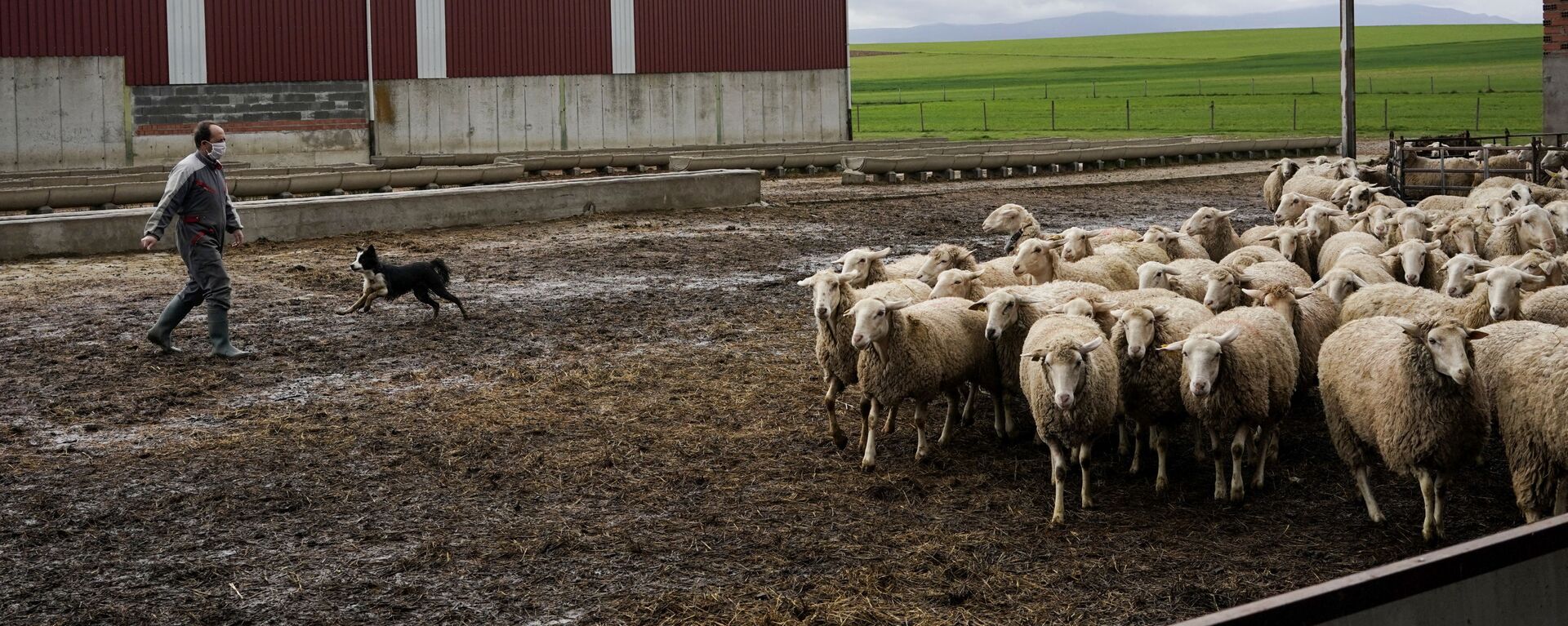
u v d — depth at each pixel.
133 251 19.84
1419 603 4.55
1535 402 7.46
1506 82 83.00
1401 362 7.65
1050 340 8.27
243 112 39.31
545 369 12.34
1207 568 7.41
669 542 7.89
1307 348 10.18
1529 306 10.00
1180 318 9.69
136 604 6.98
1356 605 4.38
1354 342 8.46
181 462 9.45
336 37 40.53
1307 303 10.53
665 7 46.31
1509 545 4.81
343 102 40.88
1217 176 33.88
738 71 48.19
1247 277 11.48
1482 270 11.92
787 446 9.92
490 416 10.68
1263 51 131.75
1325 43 136.50
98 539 7.91
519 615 6.84
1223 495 8.62
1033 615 6.80
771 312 15.26
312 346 13.34
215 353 12.77
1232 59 123.06
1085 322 9.23
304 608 6.94
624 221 24.16
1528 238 14.53
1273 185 24.80
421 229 22.80
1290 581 7.20
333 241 21.33
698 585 7.22
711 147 40.94
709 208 26.38
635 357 12.88
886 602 6.97
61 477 9.08
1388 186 24.06
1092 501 8.54
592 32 44.94
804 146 41.59
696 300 16.06
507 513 8.41
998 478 9.18
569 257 19.70
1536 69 92.50
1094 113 73.94
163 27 37.91
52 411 10.79
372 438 10.05
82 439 10.02
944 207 26.59
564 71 44.59
